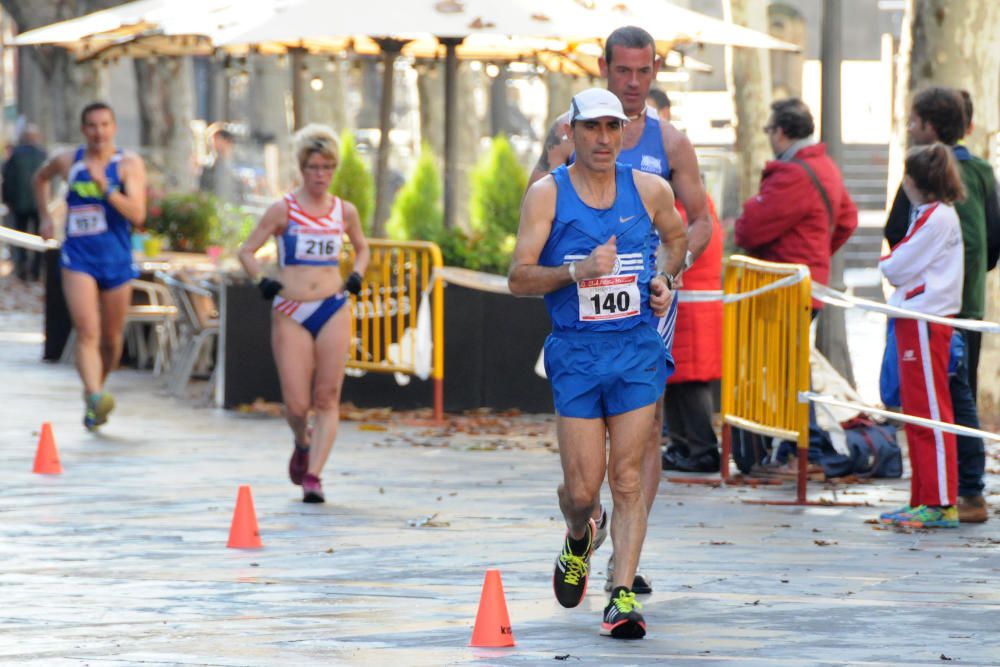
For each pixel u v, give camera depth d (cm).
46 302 4341
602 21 3247
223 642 1441
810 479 2534
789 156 2588
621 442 1486
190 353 3697
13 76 15475
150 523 2102
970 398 2162
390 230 3731
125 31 3869
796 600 1639
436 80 7319
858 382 4119
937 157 2081
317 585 1712
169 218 4872
